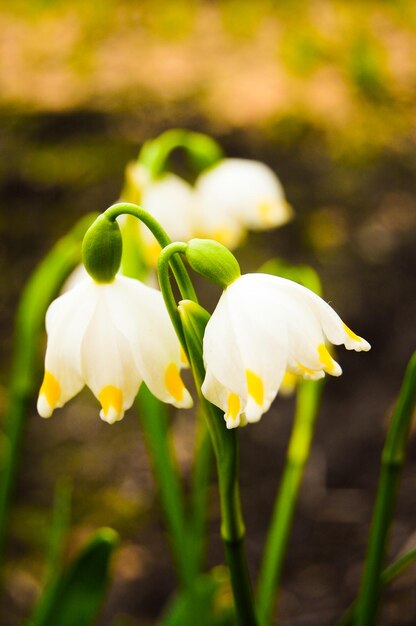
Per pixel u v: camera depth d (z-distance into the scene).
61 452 0.63
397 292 0.67
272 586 0.38
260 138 0.75
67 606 0.36
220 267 0.28
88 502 0.61
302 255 0.69
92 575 0.36
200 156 0.42
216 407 0.28
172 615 0.40
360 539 0.57
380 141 0.76
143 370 0.28
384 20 0.92
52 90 0.81
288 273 0.37
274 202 0.42
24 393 0.38
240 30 0.90
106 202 0.71
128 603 0.55
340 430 0.63
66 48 0.88
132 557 0.58
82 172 0.73
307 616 0.54
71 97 0.79
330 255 0.69
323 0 0.96
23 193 0.72
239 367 0.27
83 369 0.28
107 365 0.28
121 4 0.95
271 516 0.60
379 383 0.65
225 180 0.42
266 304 0.27
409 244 0.69
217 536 0.59
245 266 0.67
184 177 0.72
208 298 0.66
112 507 0.61
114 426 0.65
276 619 0.54
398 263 0.69
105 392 0.28
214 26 0.92
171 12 0.94
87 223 0.38
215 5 0.95
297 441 0.38
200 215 0.41
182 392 0.28
